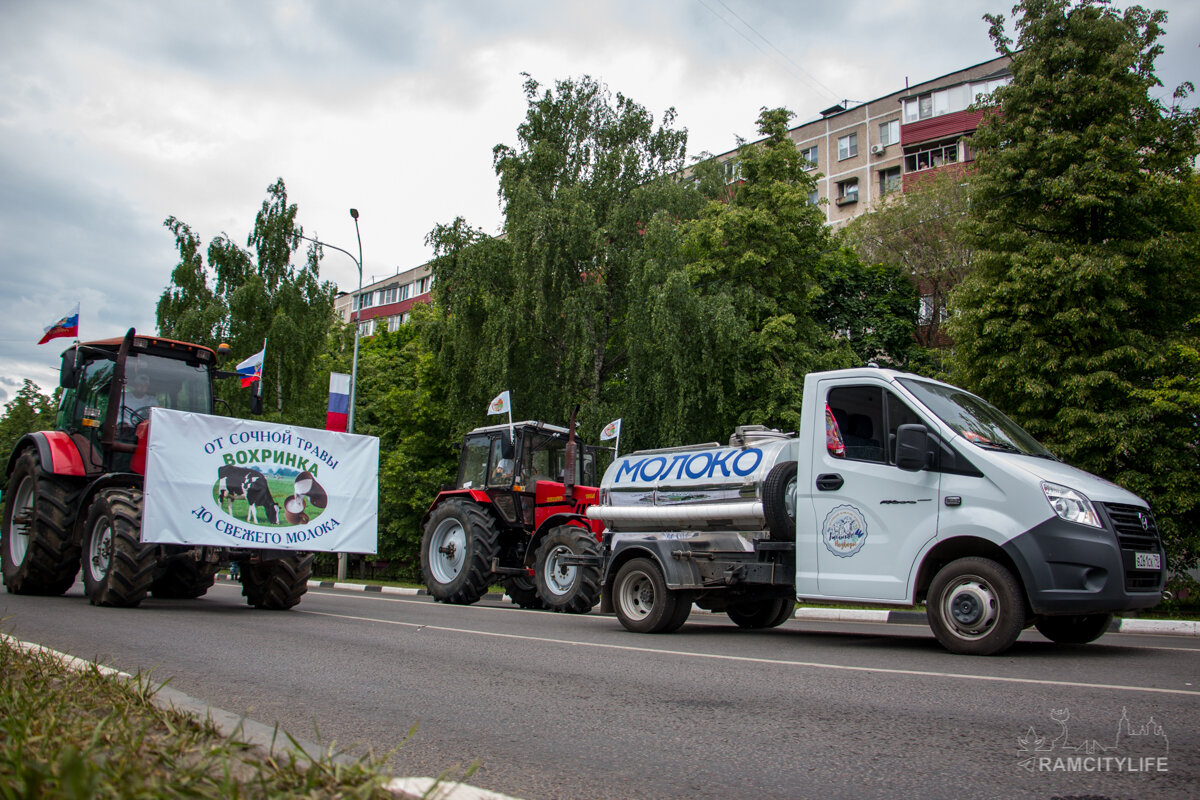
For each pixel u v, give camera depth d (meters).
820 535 7.60
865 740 3.82
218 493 9.80
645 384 21.48
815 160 46.31
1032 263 15.82
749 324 21.36
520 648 7.22
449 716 4.30
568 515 13.35
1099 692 4.92
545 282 21.95
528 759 3.49
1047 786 3.11
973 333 16.52
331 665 5.97
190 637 7.29
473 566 13.95
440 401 30.38
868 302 28.66
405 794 2.50
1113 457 14.91
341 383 22.83
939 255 28.88
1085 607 6.27
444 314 24.53
